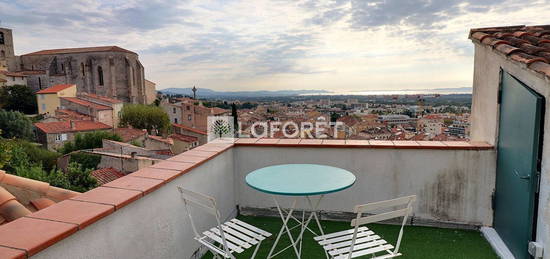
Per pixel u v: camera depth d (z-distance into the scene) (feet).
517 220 8.88
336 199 12.34
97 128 128.77
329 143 12.20
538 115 7.66
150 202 7.18
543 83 7.66
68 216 5.28
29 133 121.08
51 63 211.00
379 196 11.91
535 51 8.70
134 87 215.92
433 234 11.01
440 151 11.21
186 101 178.50
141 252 6.87
